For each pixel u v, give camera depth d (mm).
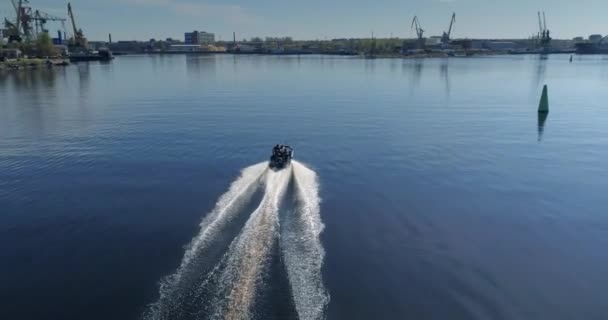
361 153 49656
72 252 26016
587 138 58000
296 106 87000
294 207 30969
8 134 59406
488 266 25062
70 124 66875
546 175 42031
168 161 45688
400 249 26625
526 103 91125
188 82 141125
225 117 73562
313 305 20203
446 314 20734
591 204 34688
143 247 26438
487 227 30188
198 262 22656
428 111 80812
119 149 50844
